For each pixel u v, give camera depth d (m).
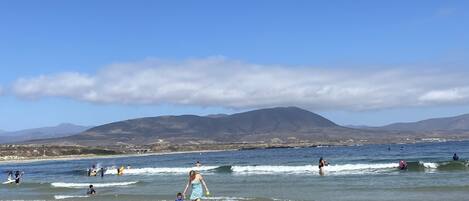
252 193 33.56
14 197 36.25
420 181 37.47
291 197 30.67
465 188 31.38
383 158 85.00
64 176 64.56
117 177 55.72
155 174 57.25
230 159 116.38
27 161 150.38
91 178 56.44
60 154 187.38
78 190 39.53
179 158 140.50
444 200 26.92
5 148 183.88
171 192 35.38
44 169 92.19
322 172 49.75
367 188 34.00
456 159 63.81
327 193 32.06
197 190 24.50
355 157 95.44
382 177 42.12
